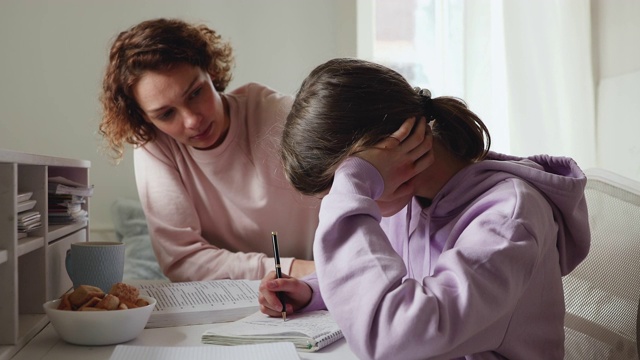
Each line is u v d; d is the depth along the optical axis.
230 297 1.34
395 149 0.90
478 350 0.83
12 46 2.58
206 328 1.15
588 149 2.64
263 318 1.16
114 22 2.61
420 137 0.91
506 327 0.85
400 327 0.76
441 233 0.96
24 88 2.59
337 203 0.86
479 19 2.68
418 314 0.75
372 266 0.81
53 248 1.35
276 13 2.69
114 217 2.51
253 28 2.69
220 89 1.80
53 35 2.59
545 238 0.88
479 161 0.98
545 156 1.03
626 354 1.03
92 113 2.61
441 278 0.80
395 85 0.93
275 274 1.24
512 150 2.66
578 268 1.10
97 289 1.12
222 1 2.67
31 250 1.17
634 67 2.42
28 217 1.17
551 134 2.65
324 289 0.83
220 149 1.70
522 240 0.82
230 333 1.03
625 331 1.04
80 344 1.05
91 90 2.61
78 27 2.60
